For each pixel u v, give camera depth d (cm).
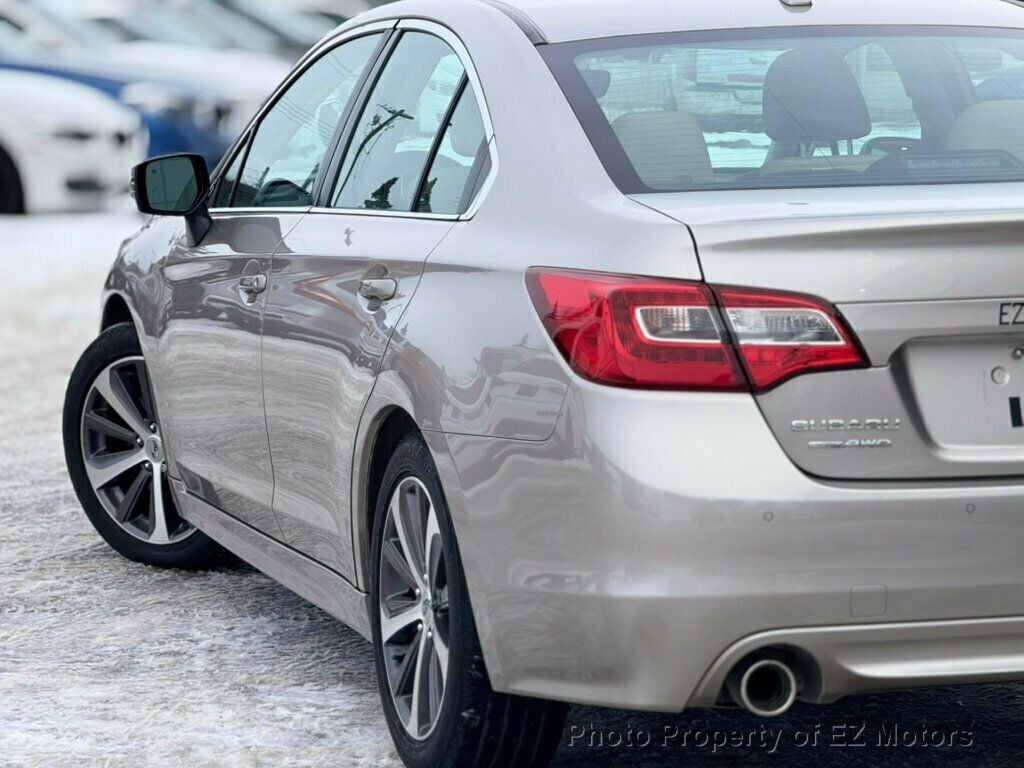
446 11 1522
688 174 1251
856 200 1196
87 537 2181
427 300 1309
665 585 1109
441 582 1320
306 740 1461
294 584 1639
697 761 1403
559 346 1159
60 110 5662
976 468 1134
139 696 1580
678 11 1447
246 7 6750
